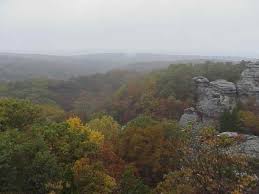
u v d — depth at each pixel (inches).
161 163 2370.8
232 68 5054.1
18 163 1510.8
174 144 2317.9
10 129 1784.0
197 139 1014.4
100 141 2121.1
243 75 4507.9
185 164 1009.5
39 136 1649.9
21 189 1502.2
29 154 1545.3
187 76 4877.0
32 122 1996.8
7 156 1467.8
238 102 4146.2
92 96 6195.9
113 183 1695.4
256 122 3582.7
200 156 975.6
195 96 4498.0
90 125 3026.6
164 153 2374.5
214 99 4126.5
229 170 950.4
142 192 1581.0
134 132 2541.8
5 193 1453.0
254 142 2635.3
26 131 1844.2
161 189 1246.3
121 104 4913.9
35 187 1531.7
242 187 928.9
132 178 1656.0
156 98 4557.1
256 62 4623.5
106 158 2204.7
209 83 4485.7
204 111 4079.7
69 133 1849.2
